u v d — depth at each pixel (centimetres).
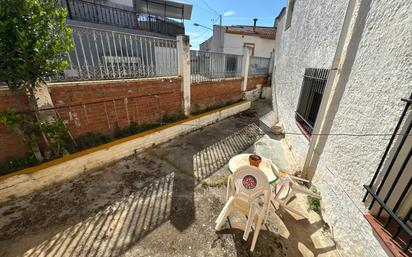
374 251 159
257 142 498
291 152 434
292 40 544
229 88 729
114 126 381
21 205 246
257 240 214
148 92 424
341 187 217
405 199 162
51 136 284
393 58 156
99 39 329
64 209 243
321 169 270
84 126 337
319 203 263
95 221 227
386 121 160
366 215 171
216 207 261
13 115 245
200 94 590
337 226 215
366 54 192
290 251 204
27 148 281
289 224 239
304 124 385
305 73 393
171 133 466
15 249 191
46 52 234
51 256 185
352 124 207
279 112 677
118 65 364
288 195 242
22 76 229
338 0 268
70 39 263
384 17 170
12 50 222
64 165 290
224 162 385
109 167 340
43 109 278
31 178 262
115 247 197
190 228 225
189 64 496
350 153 206
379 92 170
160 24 970
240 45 1454
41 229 214
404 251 135
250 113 772
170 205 260
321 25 326
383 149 162
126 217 236
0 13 203
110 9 789
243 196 203
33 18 223
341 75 240
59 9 252
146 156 386
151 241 206
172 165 360
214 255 195
